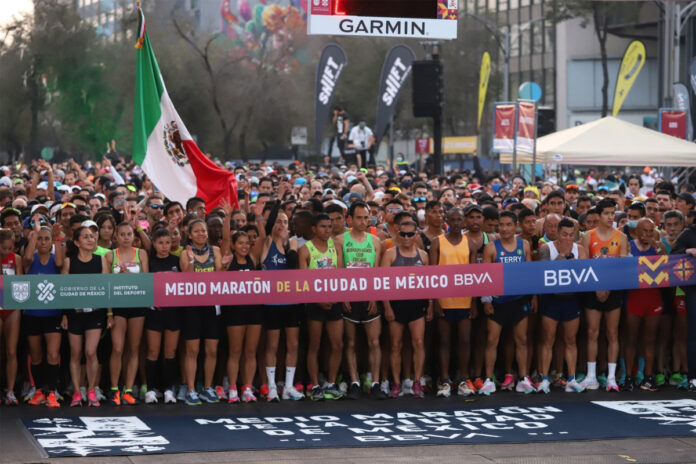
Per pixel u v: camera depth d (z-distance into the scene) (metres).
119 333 28.08
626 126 53.47
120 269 27.97
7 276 27.16
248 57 162.50
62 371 29.39
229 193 34.09
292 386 29.59
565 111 187.25
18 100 172.25
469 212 30.41
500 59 177.62
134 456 22.44
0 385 29.02
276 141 163.50
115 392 28.52
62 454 22.48
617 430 25.52
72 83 165.88
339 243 29.56
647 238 30.72
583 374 31.86
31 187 42.97
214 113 156.12
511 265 29.50
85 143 168.38
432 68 63.16
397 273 29.02
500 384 31.86
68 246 28.16
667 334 31.67
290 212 33.34
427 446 23.81
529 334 31.03
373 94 168.25
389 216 30.84
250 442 23.95
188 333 28.36
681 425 26.12
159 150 33.47
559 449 23.62
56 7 168.25
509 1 197.25
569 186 44.69
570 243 30.06
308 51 165.00
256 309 28.70
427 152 149.25
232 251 29.06
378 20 34.69
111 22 168.25
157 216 35.03
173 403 28.66
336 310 29.17
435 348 31.58
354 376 29.89
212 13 178.88
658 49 163.88
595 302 30.50
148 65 33.31
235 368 28.98
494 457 22.81
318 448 23.48
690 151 50.94
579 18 184.38
